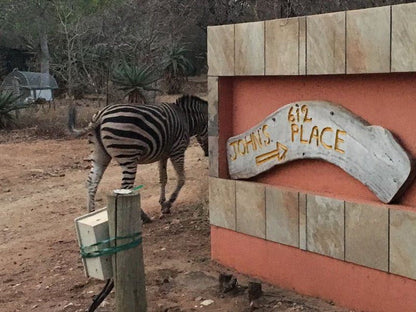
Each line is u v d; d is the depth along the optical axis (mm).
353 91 4785
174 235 7293
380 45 4418
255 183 5664
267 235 5523
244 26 5551
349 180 4895
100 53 28125
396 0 9789
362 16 4527
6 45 36531
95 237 4012
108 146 7141
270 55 5332
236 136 5875
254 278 5703
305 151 5160
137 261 4031
